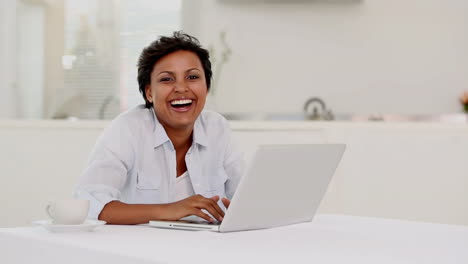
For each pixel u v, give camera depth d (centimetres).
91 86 606
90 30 606
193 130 191
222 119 206
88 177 169
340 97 575
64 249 110
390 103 573
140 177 183
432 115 570
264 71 579
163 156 187
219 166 200
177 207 146
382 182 270
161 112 183
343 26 574
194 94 184
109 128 182
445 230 135
